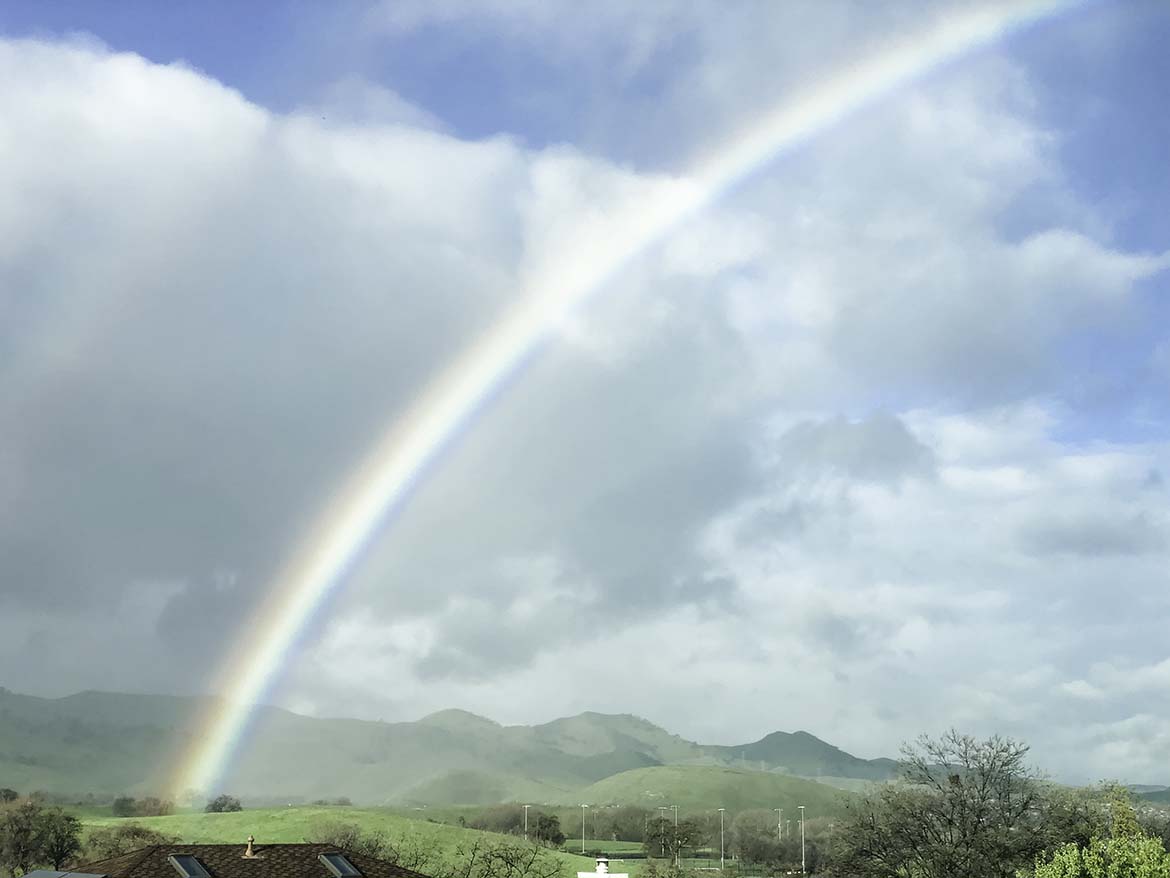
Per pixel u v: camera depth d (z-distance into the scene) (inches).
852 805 3631.9
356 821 6742.1
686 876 7411.4
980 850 3314.5
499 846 6205.7
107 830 6314.0
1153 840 2283.5
